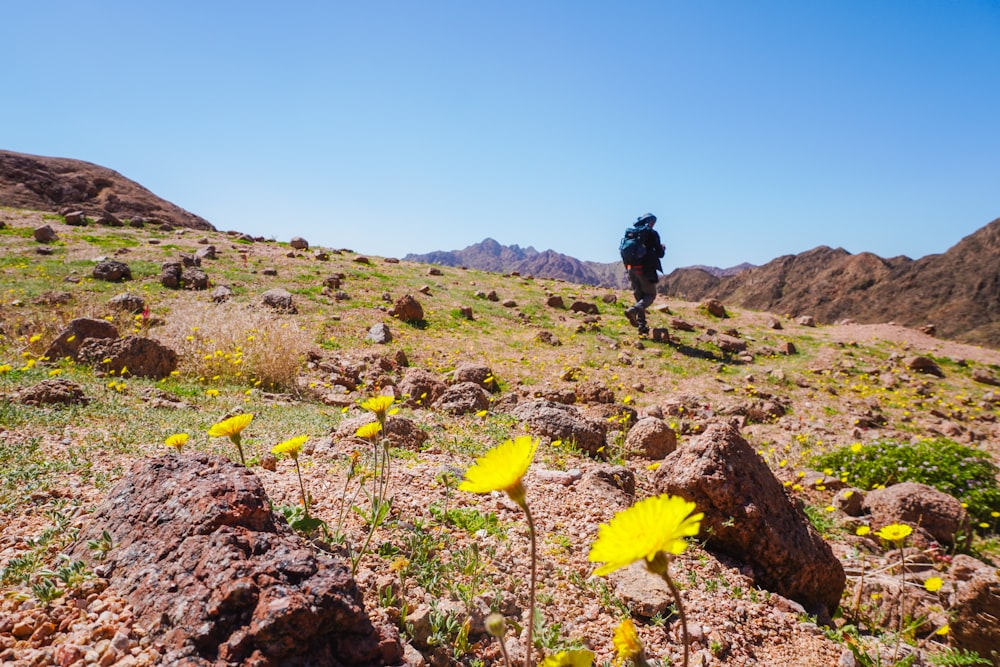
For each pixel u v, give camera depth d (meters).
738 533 3.56
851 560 4.51
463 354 12.11
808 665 2.64
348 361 10.41
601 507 3.89
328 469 3.97
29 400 5.12
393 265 22.16
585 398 9.01
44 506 2.89
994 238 152.75
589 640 2.44
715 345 14.88
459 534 3.09
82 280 13.91
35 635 1.80
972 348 16.34
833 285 172.00
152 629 1.82
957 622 3.17
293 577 1.89
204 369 8.07
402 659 1.96
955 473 6.39
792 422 9.41
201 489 2.25
